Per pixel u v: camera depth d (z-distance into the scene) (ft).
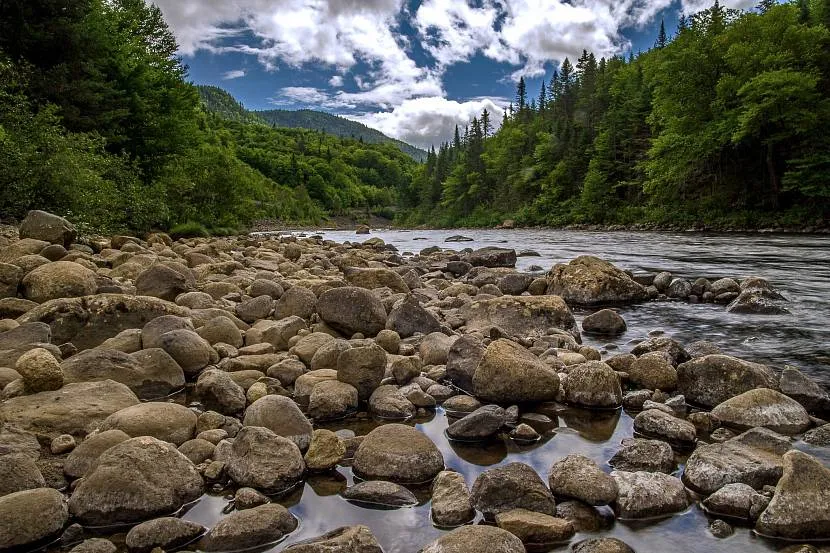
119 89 88.17
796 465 10.48
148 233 74.84
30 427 13.12
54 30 71.10
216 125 549.54
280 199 355.56
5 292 24.70
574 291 36.27
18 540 9.45
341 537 9.23
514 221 229.04
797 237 91.25
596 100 237.66
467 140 395.96
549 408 16.88
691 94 128.47
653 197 146.92
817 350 22.98
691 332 27.02
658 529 10.13
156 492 10.77
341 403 16.14
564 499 11.15
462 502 10.74
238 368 19.11
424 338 22.75
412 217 385.70
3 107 57.93
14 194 52.75
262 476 11.62
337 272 48.29
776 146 121.19
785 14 116.88
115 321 21.34
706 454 12.17
